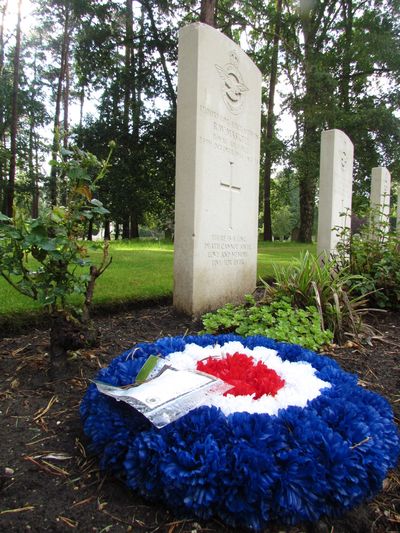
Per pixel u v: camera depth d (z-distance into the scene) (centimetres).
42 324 301
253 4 1795
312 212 1800
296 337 273
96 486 136
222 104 377
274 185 2291
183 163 354
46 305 224
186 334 308
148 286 421
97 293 374
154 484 123
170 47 1780
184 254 359
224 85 379
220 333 305
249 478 117
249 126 421
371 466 127
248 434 128
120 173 1714
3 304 312
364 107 1656
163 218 1958
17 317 290
